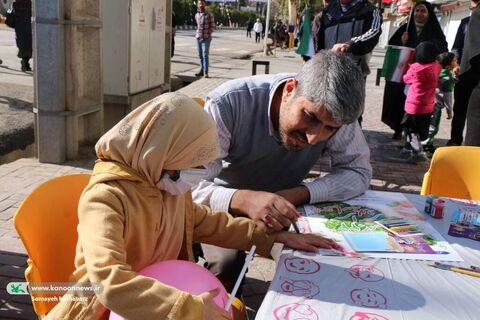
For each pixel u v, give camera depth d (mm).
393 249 1727
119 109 6684
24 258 3244
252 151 2225
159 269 1548
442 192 2762
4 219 3775
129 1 6227
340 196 2215
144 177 1604
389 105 6918
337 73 1711
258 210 1941
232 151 2248
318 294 1417
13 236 3531
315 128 1791
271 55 22266
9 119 6738
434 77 5840
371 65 19844
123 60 6441
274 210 1915
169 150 1569
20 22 10617
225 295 1574
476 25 5270
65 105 5070
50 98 4957
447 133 7785
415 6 6441
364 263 1619
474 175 2707
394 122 7008
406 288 1469
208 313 1354
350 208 2119
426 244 1775
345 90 1693
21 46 10727
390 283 1494
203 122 1599
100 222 1475
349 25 5266
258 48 27266
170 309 1316
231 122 2160
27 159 5227
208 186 2141
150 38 7090
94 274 1372
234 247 1929
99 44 5473
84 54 5383
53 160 5133
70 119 5113
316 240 1759
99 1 5344
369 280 1509
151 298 1335
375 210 2105
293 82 1926
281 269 1562
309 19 5742
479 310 1371
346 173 2270
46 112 4988
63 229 1773
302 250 1707
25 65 10930
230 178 2371
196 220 1940
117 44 6387
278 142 2170
